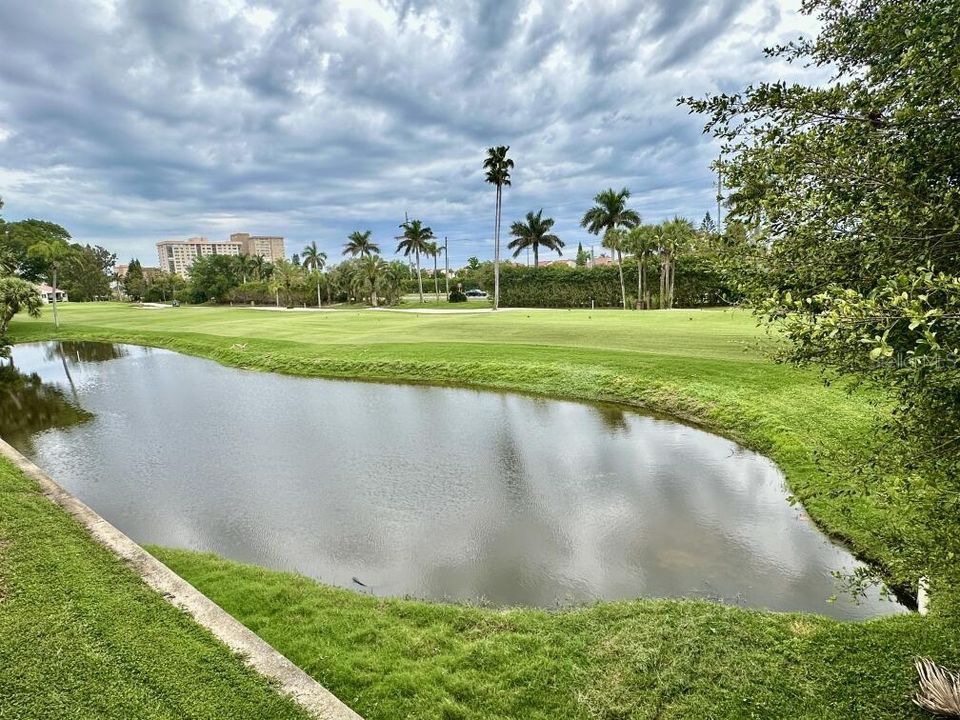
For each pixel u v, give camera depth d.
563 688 4.43
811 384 12.65
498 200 49.59
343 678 4.58
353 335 28.38
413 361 20.31
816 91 3.20
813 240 3.21
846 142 3.03
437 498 9.23
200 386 20.02
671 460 10.41
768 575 6.60
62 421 15.77
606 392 15.18
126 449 12.70
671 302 44.16
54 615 4.73
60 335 38.88
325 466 10.97
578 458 10.77
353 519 8.60
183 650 4.36
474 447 11.72
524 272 56.94
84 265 99.06
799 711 3.99
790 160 3.12
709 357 16.61
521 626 5.42
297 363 22.39
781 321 3.37
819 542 7.23
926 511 3.17
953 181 2.82
